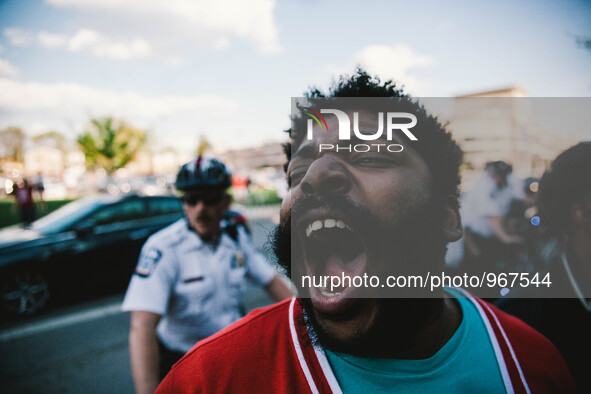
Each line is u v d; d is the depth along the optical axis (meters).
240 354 0.71
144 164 41.75
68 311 4.80
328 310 0.62
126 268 5.42
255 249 1.68
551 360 0.79
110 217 5.44
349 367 0.66
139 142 20.03
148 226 5.64
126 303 1.36
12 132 31.75
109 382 3.18
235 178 16.70
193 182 1.47
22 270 4.75
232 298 1.55
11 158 32.06
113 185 26.05
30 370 3.38
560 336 1.13
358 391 0.66
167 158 41.50
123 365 3.44
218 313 1.49
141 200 5.73
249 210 12.79
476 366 0.71
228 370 0.69
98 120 18.84
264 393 0.67
